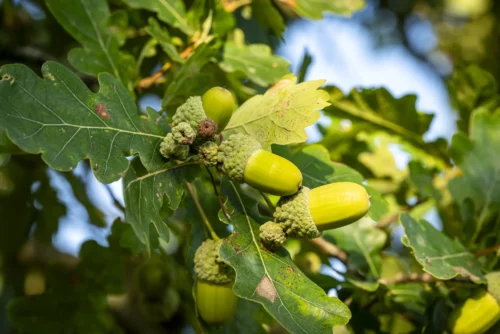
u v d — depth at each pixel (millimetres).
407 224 470
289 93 441
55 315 565
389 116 579
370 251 518
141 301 581
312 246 523
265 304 407
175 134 422
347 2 571
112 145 420
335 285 499
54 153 403
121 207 549
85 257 564
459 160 548
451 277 463
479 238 523
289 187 415
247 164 418
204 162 425
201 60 491
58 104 411
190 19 509
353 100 576
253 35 584
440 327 482
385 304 507
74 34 485
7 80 401
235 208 436
